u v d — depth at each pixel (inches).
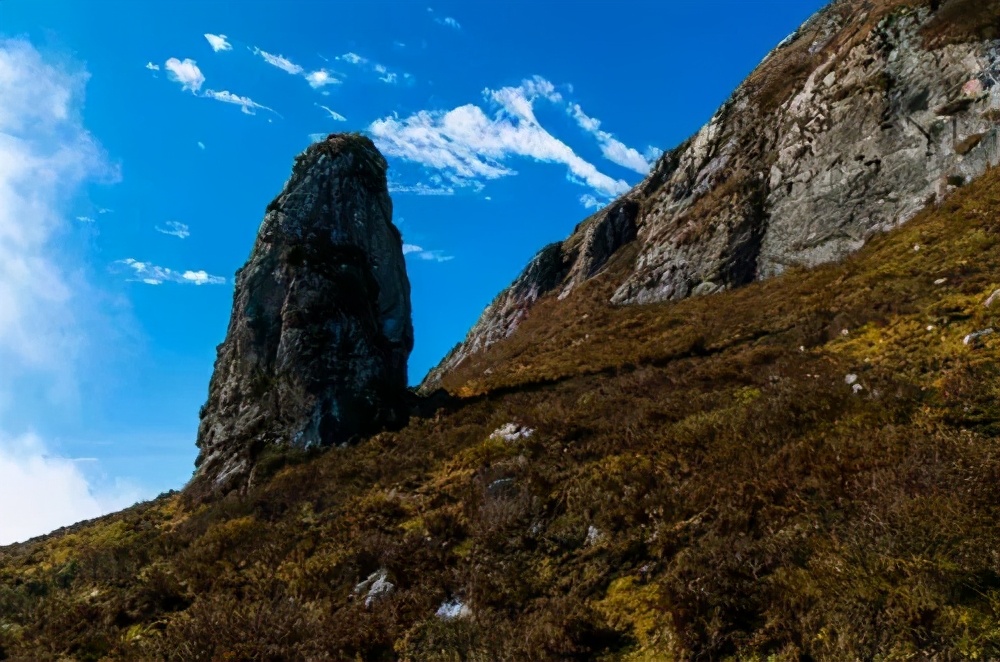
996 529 257.1
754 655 255.1
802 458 375.2
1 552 798.5
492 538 424.2
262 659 362.0
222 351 987.3
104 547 657.6
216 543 566.6
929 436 350.6
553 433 578.6
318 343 865.5
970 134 904.3
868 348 546.9
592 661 294.0
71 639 460.8
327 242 995.3
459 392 1006.4
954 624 227.0
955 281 608.4
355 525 525.7
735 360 655.1
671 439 473.4
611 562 360.8
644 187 1738.4
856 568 264.7
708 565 310.3
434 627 358.3
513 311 1909.4
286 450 794.2
